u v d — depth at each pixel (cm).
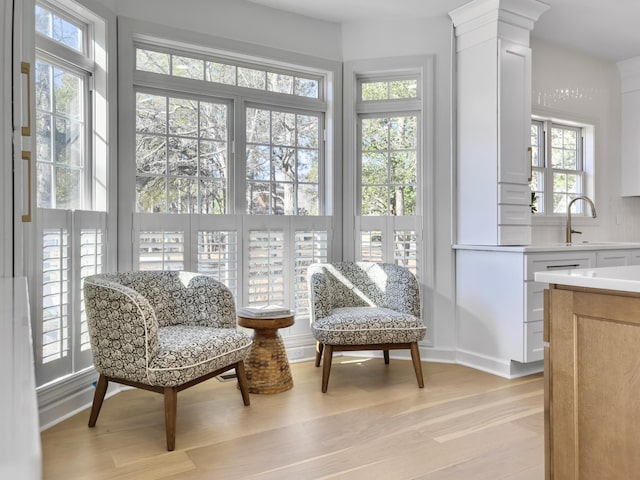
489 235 331
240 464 199
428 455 207
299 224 357
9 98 206
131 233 297
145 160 311
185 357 217
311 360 357
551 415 149
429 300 359
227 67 341
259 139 353
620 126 464
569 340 143
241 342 250
